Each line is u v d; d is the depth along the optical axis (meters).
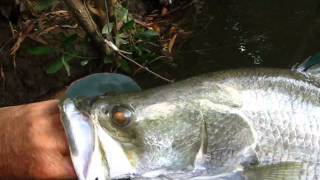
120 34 0.76
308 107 0.42
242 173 0.41
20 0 0.78
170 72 0.78
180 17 0.92
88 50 0.77
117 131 0.39
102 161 0.38
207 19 0.92
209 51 0.83
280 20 0.90
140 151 0.40
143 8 0.93
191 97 0.41
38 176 0.38
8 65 0.73
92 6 0.76
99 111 0.39
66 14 0.80
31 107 0.40
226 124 0.41
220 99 0.41
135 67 0.78
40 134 0.38
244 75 0.42
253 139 0.41
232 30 0.88
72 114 0.38
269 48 0.83
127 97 0.40
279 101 0.42
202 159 0.41
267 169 0.41
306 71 0.44
